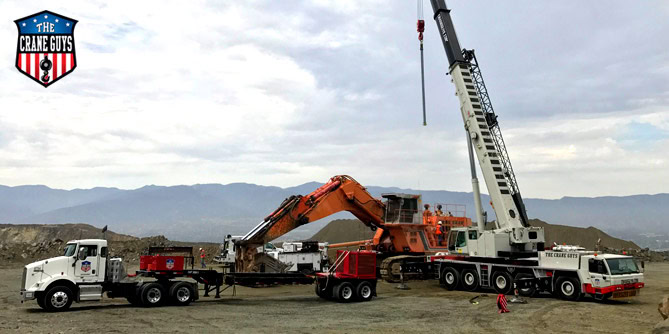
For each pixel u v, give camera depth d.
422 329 15.60
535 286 23.19
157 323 16.34
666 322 12.55
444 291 26.50
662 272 38.34
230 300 22.56
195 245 68.81
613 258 21.00
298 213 27.50
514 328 15.80
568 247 25.52
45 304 18.64
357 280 22.34
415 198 32.16
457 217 33.56
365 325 16.23
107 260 20.14
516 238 24.31
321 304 21.30
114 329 15.28
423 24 28.61
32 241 79.88
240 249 26.94
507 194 25.22
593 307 19.94
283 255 31.61
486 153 25.31
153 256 20.69
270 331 15.13
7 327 15.48
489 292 25.75
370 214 30.52
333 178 30.12
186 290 20.88
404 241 31.23
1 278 32.66
